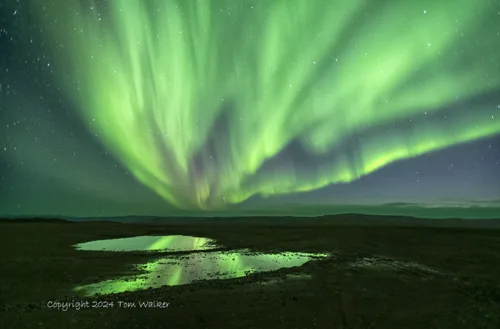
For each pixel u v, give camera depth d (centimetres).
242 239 2784
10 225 4175
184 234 3297
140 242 2633
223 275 1338
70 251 2062
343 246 2241
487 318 817
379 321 791
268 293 1026
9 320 778
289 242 2520
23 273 1345
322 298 977
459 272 1375
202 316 812
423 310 877
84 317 803
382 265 1522
